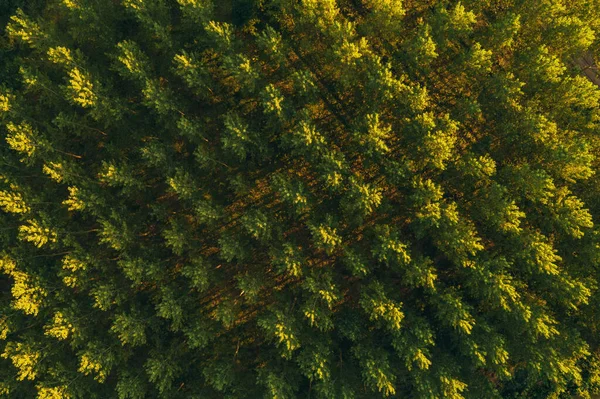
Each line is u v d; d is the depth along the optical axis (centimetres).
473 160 3347
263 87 3819
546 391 3738
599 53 3778
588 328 3525
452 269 3931
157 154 3519
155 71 3888
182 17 3797
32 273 3506
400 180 3784
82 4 3497
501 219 3294
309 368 3381
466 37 3675
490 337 3288
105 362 3438
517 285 3294
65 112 3831
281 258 3466
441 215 3369
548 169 3441
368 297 3412
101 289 3484
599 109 3397
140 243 3888
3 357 3609
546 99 3503
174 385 3847
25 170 3772
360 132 3562
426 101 3781
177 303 3631
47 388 3331
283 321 3375
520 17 3488
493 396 3375
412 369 3431
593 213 3538
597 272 3381
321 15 3450
